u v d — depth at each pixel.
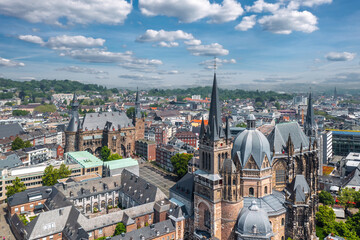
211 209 105.81
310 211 116.62
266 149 114.31
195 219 114.94
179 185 133.25
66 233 115.94
